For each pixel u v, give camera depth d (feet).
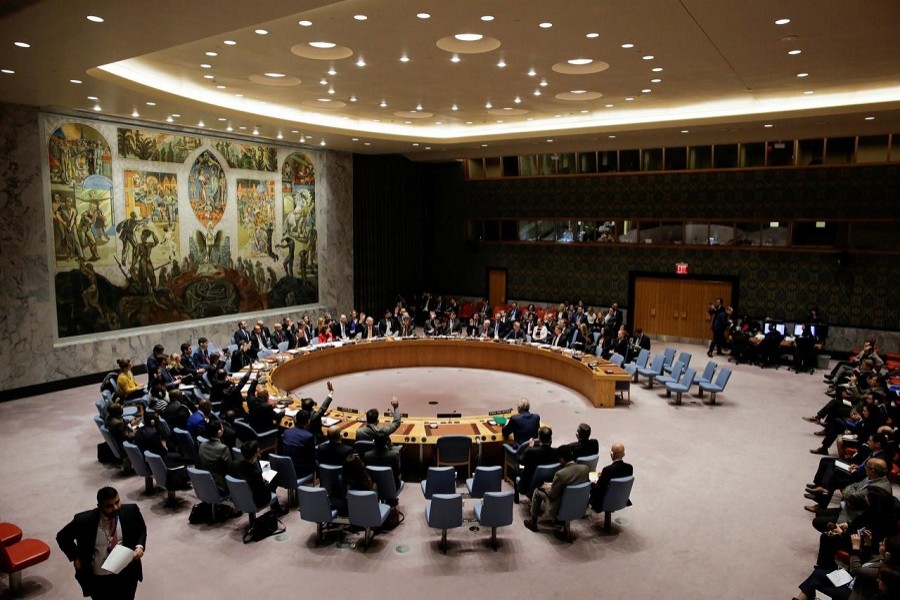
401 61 36.22
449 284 88.12
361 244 77.61
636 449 37.45
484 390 52.39
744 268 67.00
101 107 46.68
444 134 68.28
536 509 27.07
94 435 39.09
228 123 54.13
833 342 62.95
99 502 18.17
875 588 17.37
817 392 50.72
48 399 46.85
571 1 25.66
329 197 72.43
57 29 26.66
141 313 55.01
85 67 33.86
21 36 27.73
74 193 49.47
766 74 39.55
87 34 27.32
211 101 48.80
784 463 35.29
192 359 48.32
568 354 53.01
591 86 43.60
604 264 75.61
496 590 22.82
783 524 28.09
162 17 25.00
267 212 65.92
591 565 24.59
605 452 36.86
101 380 51.85
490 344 59.98
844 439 33.53
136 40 28.35
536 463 28.32
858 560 20.53
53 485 31.65
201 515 27.76
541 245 79.66
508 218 81.61
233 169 61.98
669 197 70.28
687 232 69.72
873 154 58.95
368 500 24.39
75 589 22.76
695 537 26.89
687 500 30.48
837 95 47.32
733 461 35.55
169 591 22.56
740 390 51.31
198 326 59.52
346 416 35.63
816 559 25.20
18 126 45.55
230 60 36.45
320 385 54.03
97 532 18.35
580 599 22.34
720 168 66.44
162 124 54.95
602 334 58.59
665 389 51.90
